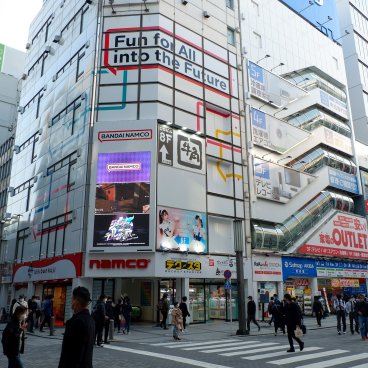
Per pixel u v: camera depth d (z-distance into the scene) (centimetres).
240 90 2814
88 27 2572
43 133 2959
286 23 3503
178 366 933
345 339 1477
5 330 677
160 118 2273
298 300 2769
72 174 2389
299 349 1213
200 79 2562
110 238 2078
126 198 2127
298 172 3058
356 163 3812
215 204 2412
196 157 2381
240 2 3066
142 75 2342
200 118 2486
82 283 2077
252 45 3062
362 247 3441
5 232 3306
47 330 1909
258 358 1054
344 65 4266
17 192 3256
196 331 1861
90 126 2284
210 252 2311
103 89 2339
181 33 2545
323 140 3459
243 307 1759
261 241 2584
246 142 2728
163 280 2252
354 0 4919
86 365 390
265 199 2723
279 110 3136
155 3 2473
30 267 2662
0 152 4381
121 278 2242
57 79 2900
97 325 1321
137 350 1223
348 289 3231
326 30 4056
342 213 3350
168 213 2156
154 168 2159
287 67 3362
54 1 3269
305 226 2975
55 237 2434
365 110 4412
